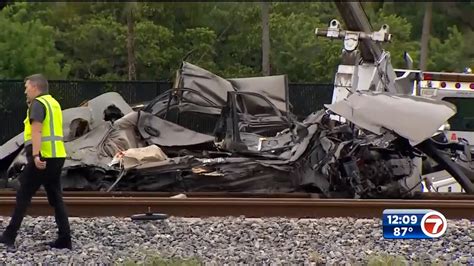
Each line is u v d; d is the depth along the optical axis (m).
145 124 60.94
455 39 174.75
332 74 155.75
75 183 58.44
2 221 48.50
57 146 42.31
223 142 60.69
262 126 62.69
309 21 165.75
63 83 97.69
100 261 39.91
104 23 160.25
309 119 61.75
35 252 42.22
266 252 42.59
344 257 41.44
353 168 57.62
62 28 165.88
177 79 67.44
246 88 69.06
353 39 68.12
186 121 68.00
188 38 157.88
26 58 128.12
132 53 147.25
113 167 58.19
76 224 48.09
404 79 73.19
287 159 58.66
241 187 58.69
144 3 156.50
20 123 96.50
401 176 58.44
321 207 52.38
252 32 161.50
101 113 64.25
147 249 42.09
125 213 51.72
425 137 56.12
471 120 73.75
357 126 58.25
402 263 38.62
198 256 40.34
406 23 179.38
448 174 66.56
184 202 51.84
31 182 42.34
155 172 58.25
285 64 159.25
